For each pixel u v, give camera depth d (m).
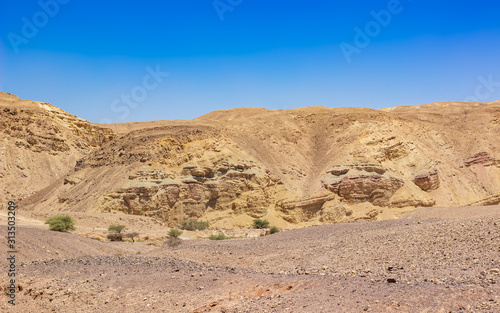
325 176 88.19
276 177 86.25
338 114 112.44
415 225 25.78
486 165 98.50
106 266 21.36
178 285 17.00
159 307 15.11
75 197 79.12
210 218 76.31
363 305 11.70
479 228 20.52
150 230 57.72
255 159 90.31
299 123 113.44
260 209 78.50
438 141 105.56
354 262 20.36
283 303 12.98
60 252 30.16
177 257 29.02
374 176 84.50
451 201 86.25
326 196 81.94
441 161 96.50
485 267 14.75
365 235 25.81
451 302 10.96
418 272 15.51
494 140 110.00
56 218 47.47
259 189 80.88
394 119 106.62
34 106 124.44
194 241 38.84
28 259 26.81
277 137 104.25
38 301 17.39
